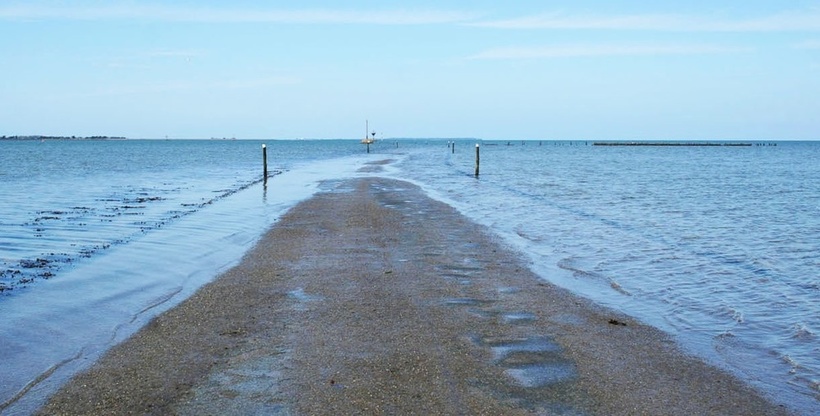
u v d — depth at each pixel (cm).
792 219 2233
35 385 687
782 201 2881
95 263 1357
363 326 900
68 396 658
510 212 2323
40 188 3369
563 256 1472
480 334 870
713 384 713
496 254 1471
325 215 2153
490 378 711
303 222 1984
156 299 1054
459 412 622
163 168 5656
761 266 1389
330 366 742
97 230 1836
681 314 1001
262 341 832
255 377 708
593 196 3033
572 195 3077
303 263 1348
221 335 859
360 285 1146
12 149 13038
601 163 7338
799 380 730
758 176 4912
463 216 2162
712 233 1872
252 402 642
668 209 2500
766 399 675
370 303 1023
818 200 2931
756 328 930
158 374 718
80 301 1041
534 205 2583
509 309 1001
